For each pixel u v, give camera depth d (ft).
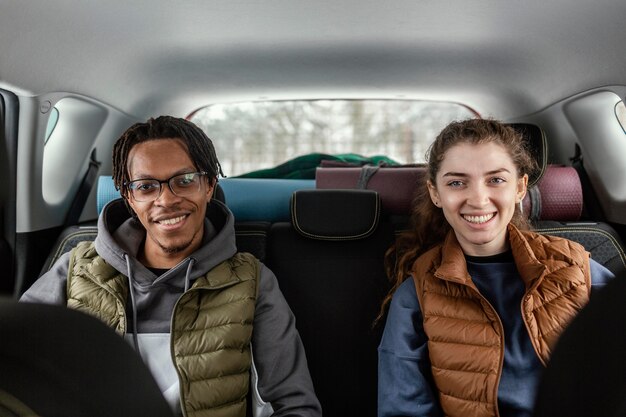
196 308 3.96
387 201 5.50
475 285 4.05
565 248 4.12
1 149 5.44
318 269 4.97
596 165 6.52
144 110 7.59
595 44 5.39
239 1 4.97
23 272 5.66
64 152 6.51
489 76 7.03
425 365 4.06
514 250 4.06
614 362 1.04
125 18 5.17
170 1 4.90
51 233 6.23
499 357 3.70
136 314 4.01
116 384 1.04
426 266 4.26
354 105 9.07
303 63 6.77
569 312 3.78
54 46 5.18
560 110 6.73
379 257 5.01
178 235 4.02
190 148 4.07
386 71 7.11
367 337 4.83
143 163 3.95
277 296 4.36
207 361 3.76
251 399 4.11
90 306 4.02
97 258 4.17
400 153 9.32
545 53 5.95
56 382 0.95
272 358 4.06
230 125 9.52
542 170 5.04
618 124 6.21
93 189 7.09
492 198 3.95
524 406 3.67
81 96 6.19
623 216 6.16
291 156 9.68
